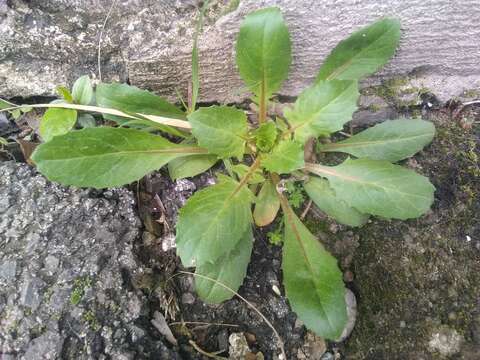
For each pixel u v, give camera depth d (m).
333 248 0.20
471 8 0.19
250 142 0.19
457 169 0.21
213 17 0.19
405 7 0.19
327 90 0.17
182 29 0.19
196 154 0.20
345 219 0.18
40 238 0.17
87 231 0.18
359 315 0.18
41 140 0.21
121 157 0.17
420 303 0.18
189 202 0.16
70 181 0.16
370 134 0.20
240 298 0.18
